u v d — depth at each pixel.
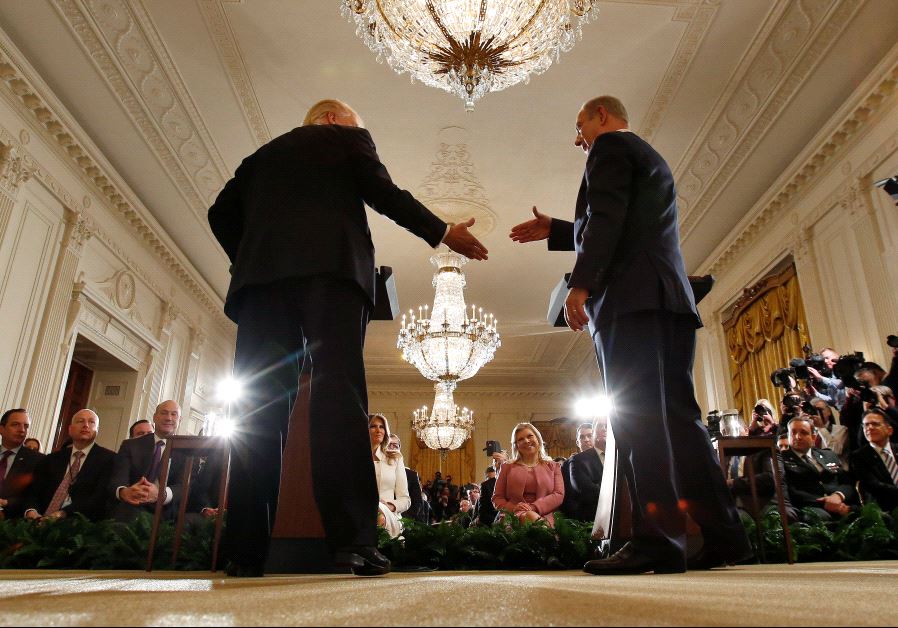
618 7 5.28
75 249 6.78
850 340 6.32
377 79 6.11
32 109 5.93
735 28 5.49
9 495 4.12
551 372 14.75
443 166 7.45
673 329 1.61
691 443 1.63
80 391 8.05
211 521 2.77
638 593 0.72
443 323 7.92
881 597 0.67
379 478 4.28
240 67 5.98
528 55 4.50
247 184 1.70
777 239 7.71
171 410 4.10
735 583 0.96
